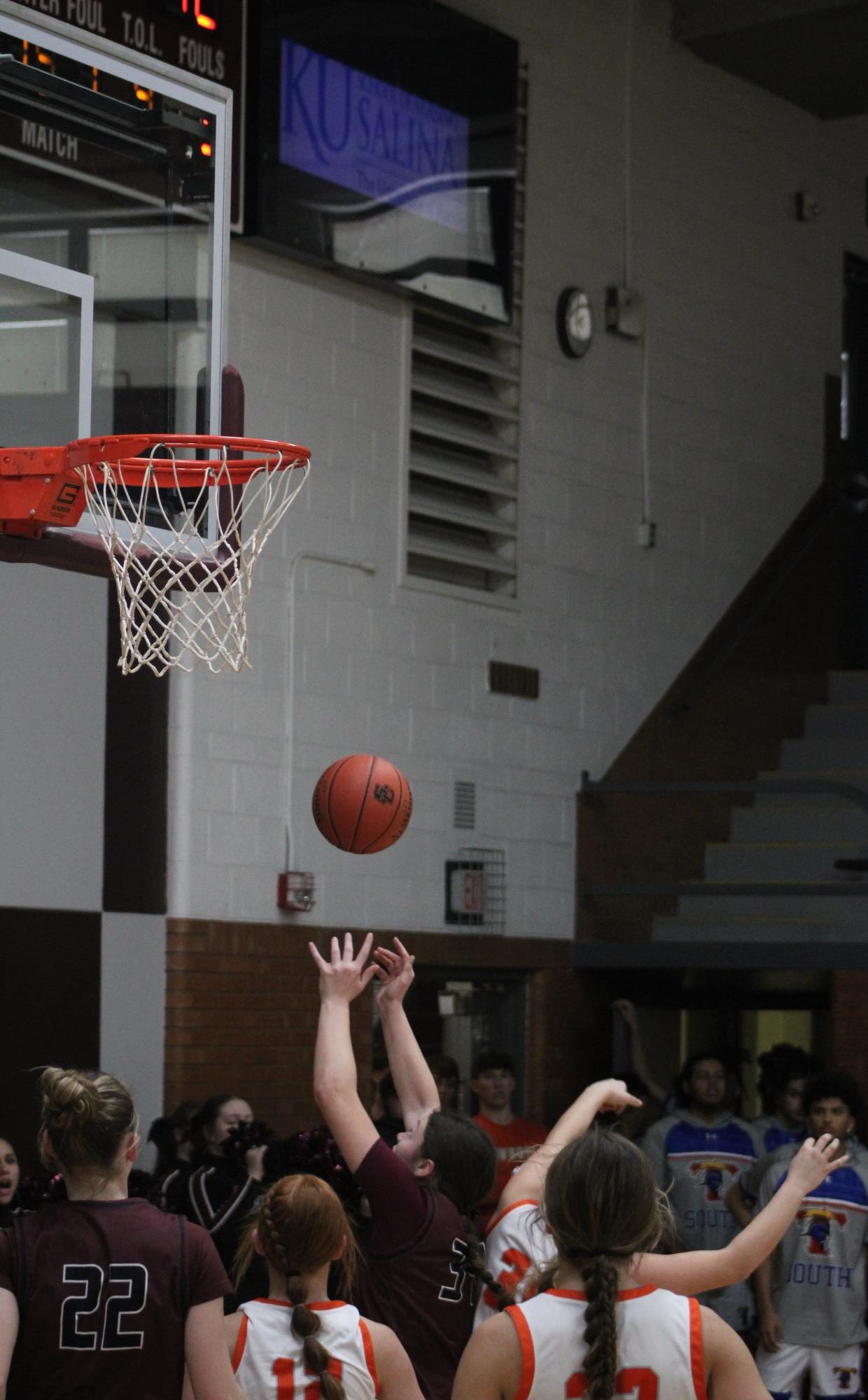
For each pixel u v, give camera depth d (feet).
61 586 31.30
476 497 39.81
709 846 44.39
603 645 42.22
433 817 37.58
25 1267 12.67
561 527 41.37
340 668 35.83
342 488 36.22
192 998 32.32
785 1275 28.78
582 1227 11.01
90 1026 31.04
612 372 43.09
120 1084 13.38
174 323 24.56
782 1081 32.81
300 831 34.71
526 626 40.27
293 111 34.68
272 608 34.53
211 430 24.61
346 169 35.78
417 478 38.42
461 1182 16.08
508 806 39.37
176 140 24.88
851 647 51.88
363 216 36.11
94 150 23.98
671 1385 10.94
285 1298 14.01
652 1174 11.24
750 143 47.98
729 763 45.55
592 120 42.91
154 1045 32.01
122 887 31.81
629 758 42.60
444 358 38.78
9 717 30.35
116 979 31.53
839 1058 37.06
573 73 42.37
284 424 35.04
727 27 44.73
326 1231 13.85
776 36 44.96
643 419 43.88
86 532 22.24
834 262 50.90
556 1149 15.79
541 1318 10.97
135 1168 30.94
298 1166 23.18
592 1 43.04
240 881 33.40
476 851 38.47
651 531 43.60
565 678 41.14
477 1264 15.14
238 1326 13.83
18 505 21.70
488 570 39.70
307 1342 13.60
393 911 36.50
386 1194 15.14
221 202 25.21
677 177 45.44
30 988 30.14
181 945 32.27
